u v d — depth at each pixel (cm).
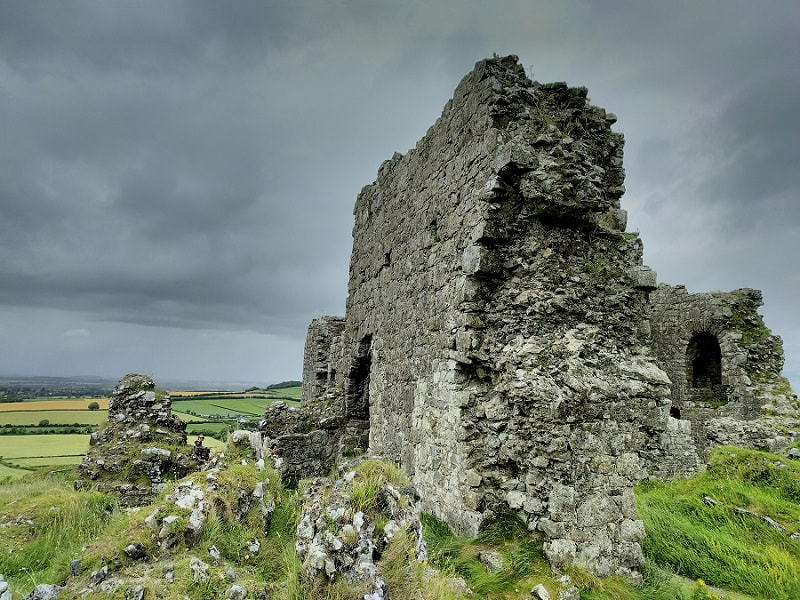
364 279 1582
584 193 851
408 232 1225
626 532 728
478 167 905
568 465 714
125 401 1324
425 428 982
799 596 687
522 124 877
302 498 705
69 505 773
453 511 812
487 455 801
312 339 2611
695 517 968
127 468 1174
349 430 1619
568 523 694
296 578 452
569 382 755
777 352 1752
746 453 1190
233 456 810
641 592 673
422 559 504
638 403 781
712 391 1947
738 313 1819
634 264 898
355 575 436
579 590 640
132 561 511
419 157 1203
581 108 945
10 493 902
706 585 735
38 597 451
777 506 978
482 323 859
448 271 964
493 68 927
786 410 1586
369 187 1611
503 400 799
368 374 1656
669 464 1302
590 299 848
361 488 517
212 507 603
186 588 468
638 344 861
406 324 1172
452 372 873
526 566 657
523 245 859
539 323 809
